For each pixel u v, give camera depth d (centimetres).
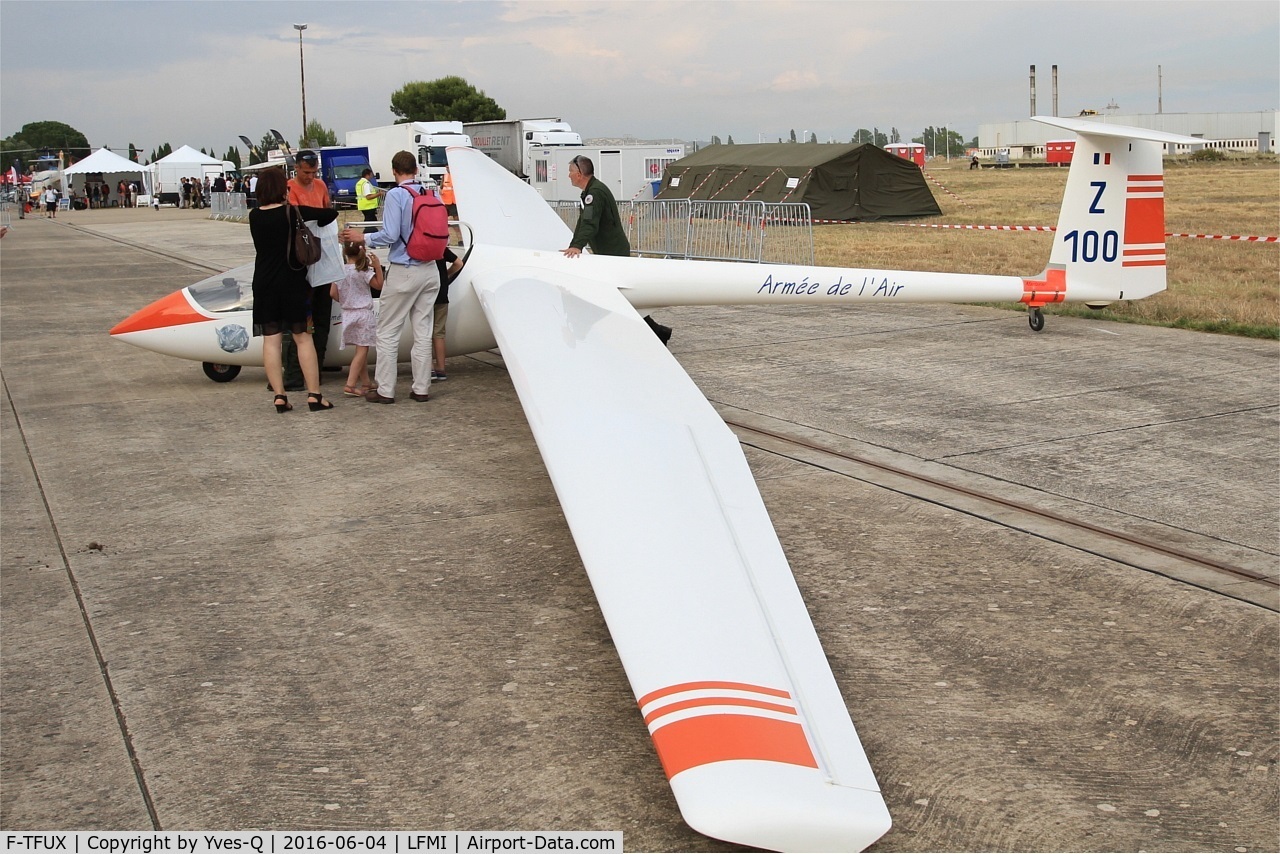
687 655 288
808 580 414
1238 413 645
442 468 571
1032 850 255
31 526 492
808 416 661
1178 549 438
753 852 256
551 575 424
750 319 1042
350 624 383
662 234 1708
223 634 376
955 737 304
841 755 263
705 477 394
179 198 5497
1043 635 366
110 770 294
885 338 918
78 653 364
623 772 290
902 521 475
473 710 323
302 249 666
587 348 527
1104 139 872
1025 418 645
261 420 684
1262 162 6538
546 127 3403
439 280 720
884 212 2408
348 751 302
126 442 638
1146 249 904
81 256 2169
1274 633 365
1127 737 304
